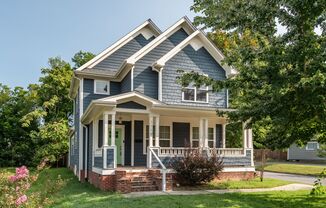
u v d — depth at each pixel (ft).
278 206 34.58
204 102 61.41
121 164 60.34
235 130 75.36
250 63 33.50
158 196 39.04
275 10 29.73
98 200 36.99
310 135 36.52
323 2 26.27
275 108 32.04
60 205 34.04
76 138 75.46
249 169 57.31
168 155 52.11
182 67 60.90
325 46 27.78
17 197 20.59
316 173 81.76
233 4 33.50
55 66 118.83
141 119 61.52
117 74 63.82
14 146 103.71
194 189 46.39
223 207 32.94
